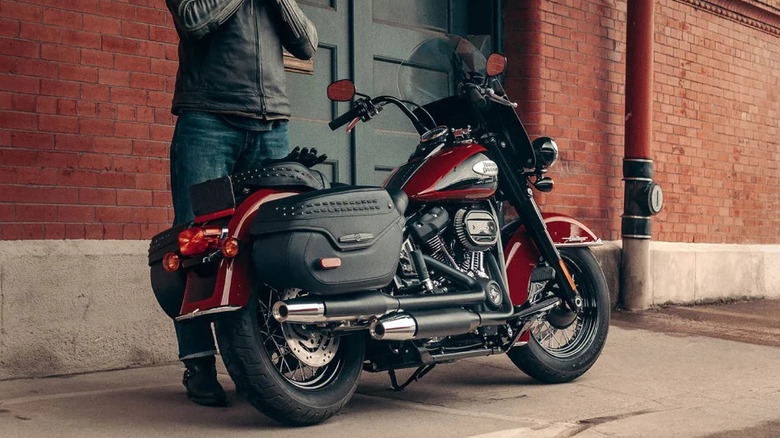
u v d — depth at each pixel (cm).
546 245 432
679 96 841
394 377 396
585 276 458
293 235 324
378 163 619
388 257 348
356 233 338
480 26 696
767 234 966
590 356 450
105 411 362
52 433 321
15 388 409
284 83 405
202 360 380
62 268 448
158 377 446
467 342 399
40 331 440
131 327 474
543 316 443
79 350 454
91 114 466
